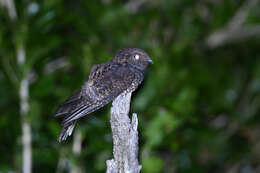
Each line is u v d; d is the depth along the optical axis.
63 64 13.53
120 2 15.88
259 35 17.78
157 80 12.00
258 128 16.36
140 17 14.15
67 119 8.80
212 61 17.19
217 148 14.98
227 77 16.44
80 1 14.39
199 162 15.32
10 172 11.72
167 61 12.74
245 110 16.23
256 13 17.47
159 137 10.95
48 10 11.48
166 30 15.22
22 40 11.12
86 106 9.11
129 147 7.51
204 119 14.27
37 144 12.15
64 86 12.39
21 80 11.17
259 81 16.41
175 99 11.59
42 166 13.47
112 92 9.34
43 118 12.21
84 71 11.88
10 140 12.32
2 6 11.62
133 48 10.16
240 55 17.92
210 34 16.88
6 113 12.21
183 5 15.98
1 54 11.34
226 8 16.50
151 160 11.43
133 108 11.71
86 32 12.99
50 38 11.38
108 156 12.06
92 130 11.35
